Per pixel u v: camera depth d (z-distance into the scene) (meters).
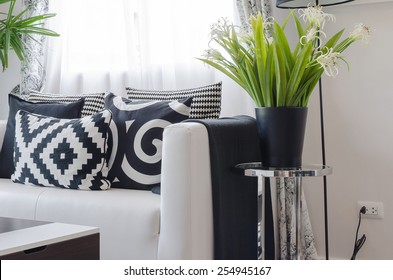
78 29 3.21
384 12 2.45
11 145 2.42
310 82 1.78
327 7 2.54
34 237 1.30
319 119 2.59
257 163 1.93
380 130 2.48
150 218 1.75
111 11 3.11
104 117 2.08
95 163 2.05
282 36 1.74
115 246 1.80
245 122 2.05
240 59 1.78
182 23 2.87
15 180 2.24
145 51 2.97
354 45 2.50
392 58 2.44
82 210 1.88
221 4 2.79
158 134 2.06
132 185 2.08
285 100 1.77
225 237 1.80
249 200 2.00
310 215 2.63
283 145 1.77
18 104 2.49
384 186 2.48
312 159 2.61
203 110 2.21
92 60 3.17
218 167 1.78
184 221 1.67
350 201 2.54
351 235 2.54
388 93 2.46
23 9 3.33
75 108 2.39
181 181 1.68
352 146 2.53
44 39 3.22
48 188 2.10
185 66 2.87
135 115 2.14
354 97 2.52
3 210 2.05
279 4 2.35
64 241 1.32
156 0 2.95
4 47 2.92
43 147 2.13
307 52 1.68
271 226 2.09
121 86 3.10
